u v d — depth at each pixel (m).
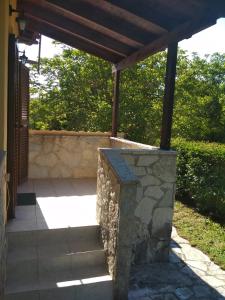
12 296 2.79
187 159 6.63
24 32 5.37
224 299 3.28
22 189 5.01
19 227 3.40
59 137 5.81
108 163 3.31
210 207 5.98
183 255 4.28
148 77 11.00
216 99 15.72
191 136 13.16
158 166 3.88
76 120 11.45
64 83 11.57
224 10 2.76
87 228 3.55
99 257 3.33
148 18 3.49
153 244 3.98
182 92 12.25
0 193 2.38
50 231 3.40
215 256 4.26
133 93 10.88
